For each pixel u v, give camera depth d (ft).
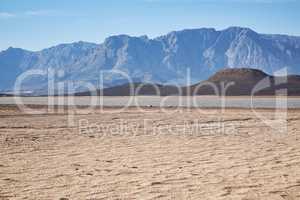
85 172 34.47
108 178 32.12
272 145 48.83
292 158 39.40
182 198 26.22
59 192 28.22
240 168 35.06
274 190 27.73
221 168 35.19
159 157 41.27
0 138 57.67
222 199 25.88
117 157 41.65
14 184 30.71
